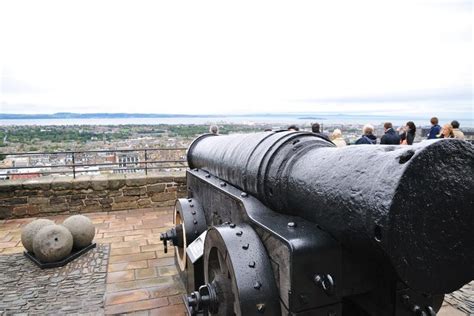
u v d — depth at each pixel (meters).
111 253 4.34
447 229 1.20
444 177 1.18
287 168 1.76
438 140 1.18
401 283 1.46
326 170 1.50
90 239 4.39
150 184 6.46
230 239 1.72
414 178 1.14
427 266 1.19
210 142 3.38
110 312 2.97
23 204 5.89
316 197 1.50
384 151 1.32
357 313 1.74
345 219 1.32
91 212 6.22
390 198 1.12
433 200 1.17
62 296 3.25
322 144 1.86
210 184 2.76
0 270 3.83
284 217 1.79
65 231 4.01
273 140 2.01
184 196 6.67
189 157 3.70
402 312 1.48
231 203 2.26
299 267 1.42
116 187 6.30
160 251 4.41
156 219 5.82
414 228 1.16
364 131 5.70
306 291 1.44
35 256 4.10
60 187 6.03
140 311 2.99
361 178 1.29
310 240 1.47
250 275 1.60
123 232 5.16
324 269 1.45
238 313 1.58
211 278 2.16
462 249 1.23
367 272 1.52
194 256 2.49
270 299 1.57
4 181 5.98
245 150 2.23
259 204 1.99
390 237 1.13
